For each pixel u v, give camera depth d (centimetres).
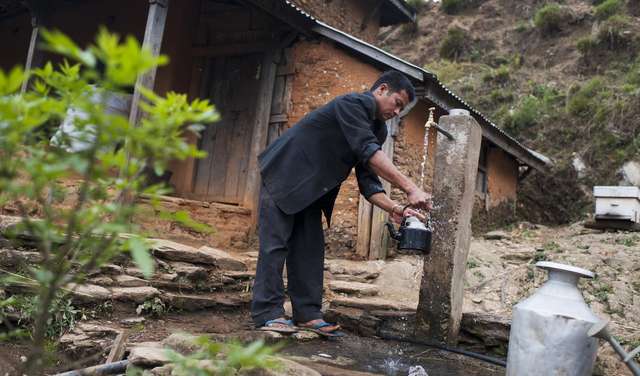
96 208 104
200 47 929
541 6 2092
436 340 423
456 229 429
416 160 859
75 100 102
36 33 903
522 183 1421
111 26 978
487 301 580
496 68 1931
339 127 355
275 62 870
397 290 610
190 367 126
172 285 462
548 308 248
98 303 389
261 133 856
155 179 809
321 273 386
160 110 99
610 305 553
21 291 351
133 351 261
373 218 779
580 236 858
